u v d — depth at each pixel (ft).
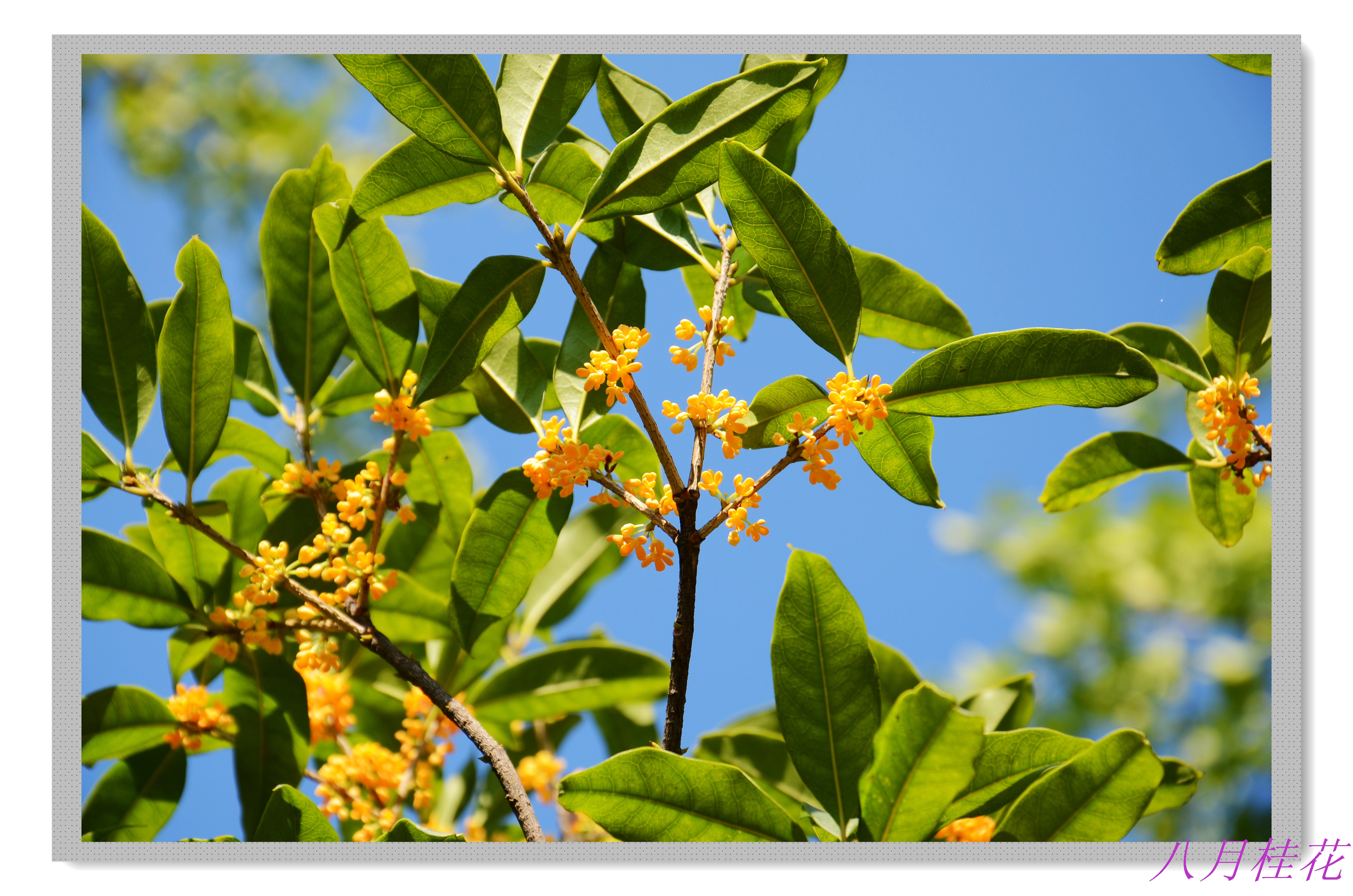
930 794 3.76
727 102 4.28
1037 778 4.34
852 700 4.10
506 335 5.26
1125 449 5.56
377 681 6.18
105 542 5.07
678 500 3.90
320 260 5.49
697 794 3.85
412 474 5.87
